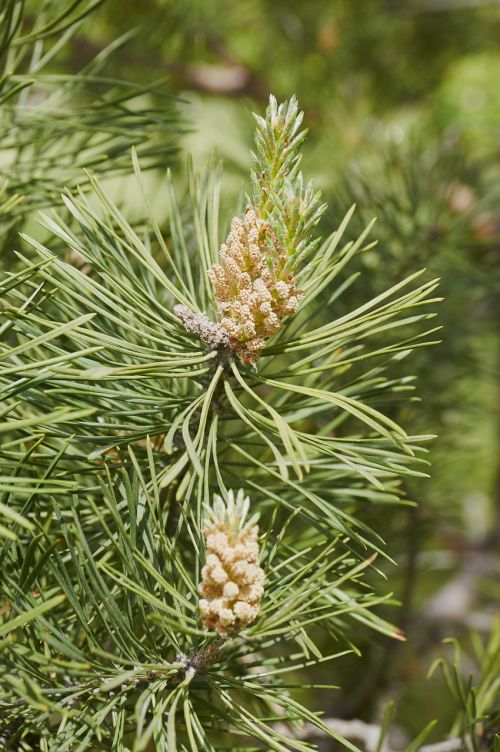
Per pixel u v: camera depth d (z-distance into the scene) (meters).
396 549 0.79
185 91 1.09
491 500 1.02
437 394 0.79
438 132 1.10
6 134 0.57
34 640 0.47
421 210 0.77
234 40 1.16
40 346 0.51
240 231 0.49
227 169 0.96
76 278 0.49
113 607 0.47
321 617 0.48
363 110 1.16
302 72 1.16
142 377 0.48
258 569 0.46
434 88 1.19
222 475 0.54
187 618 0.47
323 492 0.54
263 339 0.49
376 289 0.70
